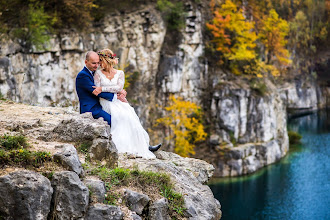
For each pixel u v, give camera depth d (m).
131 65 30.88
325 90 62.94
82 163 5.27
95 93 6.62
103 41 29.27
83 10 27.12
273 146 35.00
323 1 66.81
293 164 34.53
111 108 6.71
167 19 32.47
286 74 57.38
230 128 33.12
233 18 35.62
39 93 24.11
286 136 38.41
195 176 6.60
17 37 22.72
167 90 32.44
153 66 32.00
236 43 36.56
